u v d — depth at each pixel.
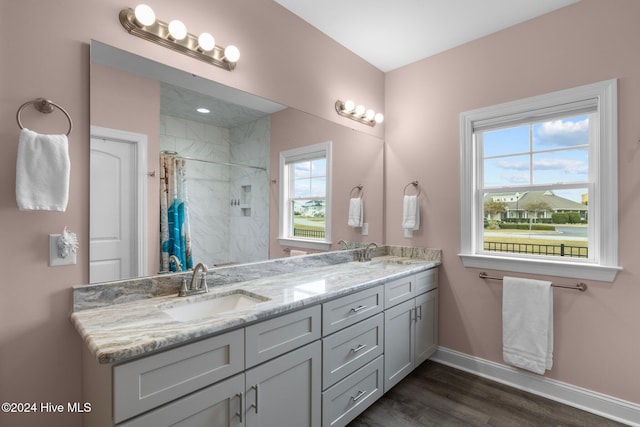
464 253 2.55
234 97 1.88
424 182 2.79
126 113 1.45
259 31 2.01
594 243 2.07
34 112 1.21
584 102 2.05
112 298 1.39
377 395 1.98
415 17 2.28
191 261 1.68
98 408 1.07
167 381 1.05
